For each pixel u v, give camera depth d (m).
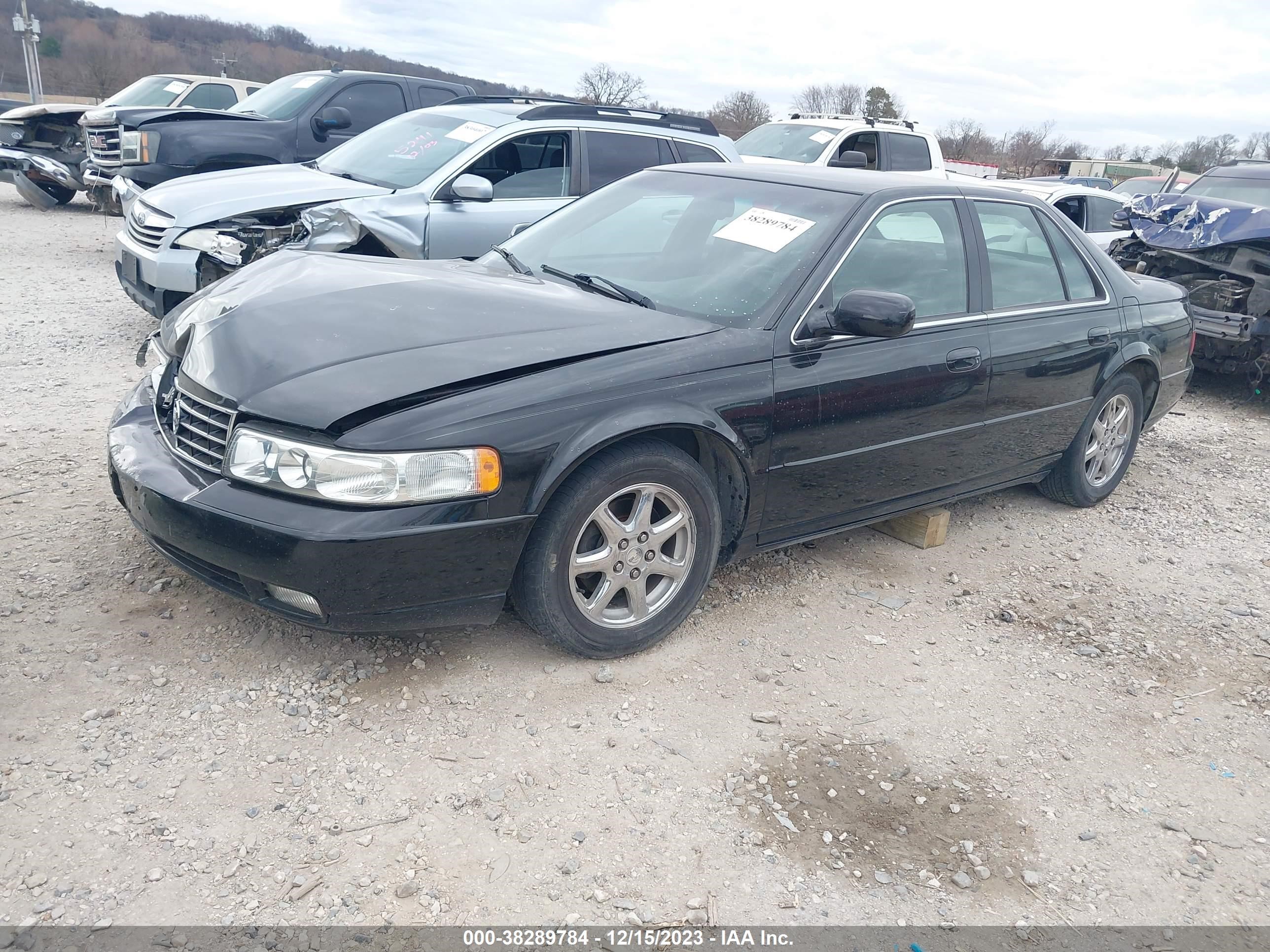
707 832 2.64
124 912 2.21
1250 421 7.66
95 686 2.97
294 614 2.90
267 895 2.29
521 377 3.02
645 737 3.00
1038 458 4.80
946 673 3.55
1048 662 3.69
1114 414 5.20
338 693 3.05
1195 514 5.37
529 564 3.07
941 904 2.47
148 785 2.60
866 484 3.94
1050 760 3.10
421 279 3.65
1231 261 7.77
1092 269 4.93
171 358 3.49
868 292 3.48
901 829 2.73
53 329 7.40
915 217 4.06
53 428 5.09
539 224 4.55
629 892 2.41
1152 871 2.66
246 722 2.89
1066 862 2.66
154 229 6.69
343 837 2.50
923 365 3.92
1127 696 3.50
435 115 7.65
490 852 2.49
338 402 2.81
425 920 2.27
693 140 7.92
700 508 3.38
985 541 4.78
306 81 10.22
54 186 15.20
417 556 2.83
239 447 2.87
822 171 4.39
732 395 3.34
